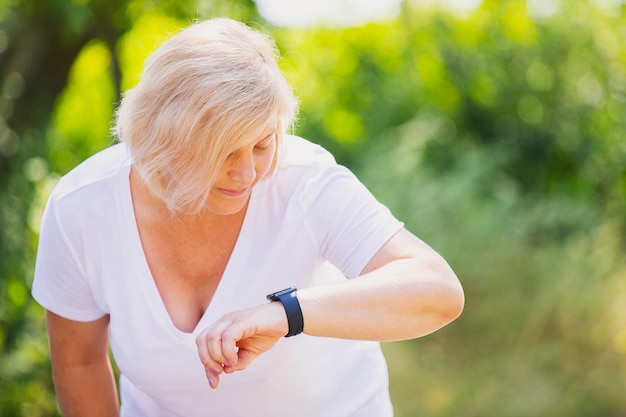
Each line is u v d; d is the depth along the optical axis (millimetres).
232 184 1801
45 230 2084
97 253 2049
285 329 1703
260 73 1755
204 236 2021
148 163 1795
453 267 7152
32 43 4324
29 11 4262
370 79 7770
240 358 1712
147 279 2047
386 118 9273
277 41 4738
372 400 2283
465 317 6918
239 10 4543
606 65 7852
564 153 8656
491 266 7023
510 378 6398
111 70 4508
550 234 7680
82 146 5383
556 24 7922
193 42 1771
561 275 6828
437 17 7281
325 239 2023
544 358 6457
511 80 8445
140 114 1784
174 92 1739
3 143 4605
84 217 2033
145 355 2088
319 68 7059
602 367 6328
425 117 9133
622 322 6551
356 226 1970
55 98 4566
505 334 6754
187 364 2074
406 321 1789
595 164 8195
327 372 2207
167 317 2051
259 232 2037
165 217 2008
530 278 6934
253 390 2135
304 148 2092
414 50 7566
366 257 1944
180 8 4500
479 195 8211
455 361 6680
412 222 7785
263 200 2027
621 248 7355
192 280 2072
